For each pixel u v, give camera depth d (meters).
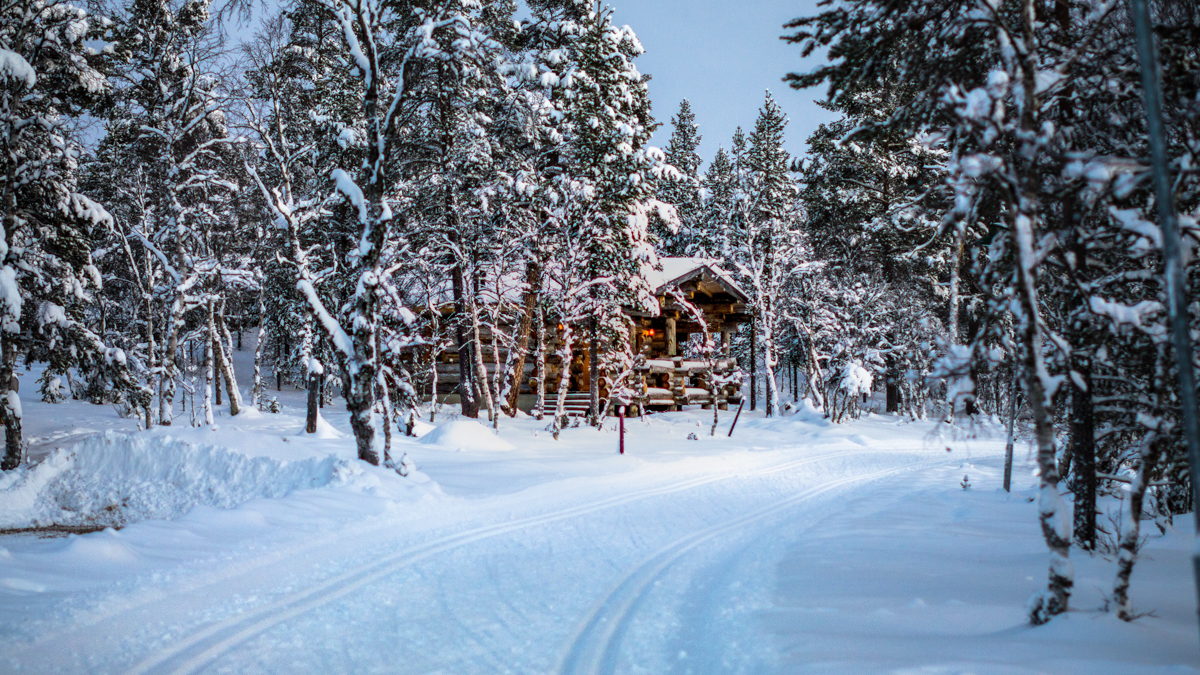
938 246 35.47
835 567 8.15
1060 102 7.58
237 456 15.45
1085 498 8.55
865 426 33.72
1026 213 5.77
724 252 37.69
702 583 7.77
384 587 7.37
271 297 35.53
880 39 8.03
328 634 5.93
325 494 11.84
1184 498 10.73
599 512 12.02
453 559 8.62
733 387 39.50
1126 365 7.29
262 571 7.82
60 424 28.05
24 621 5.91
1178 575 7.47
